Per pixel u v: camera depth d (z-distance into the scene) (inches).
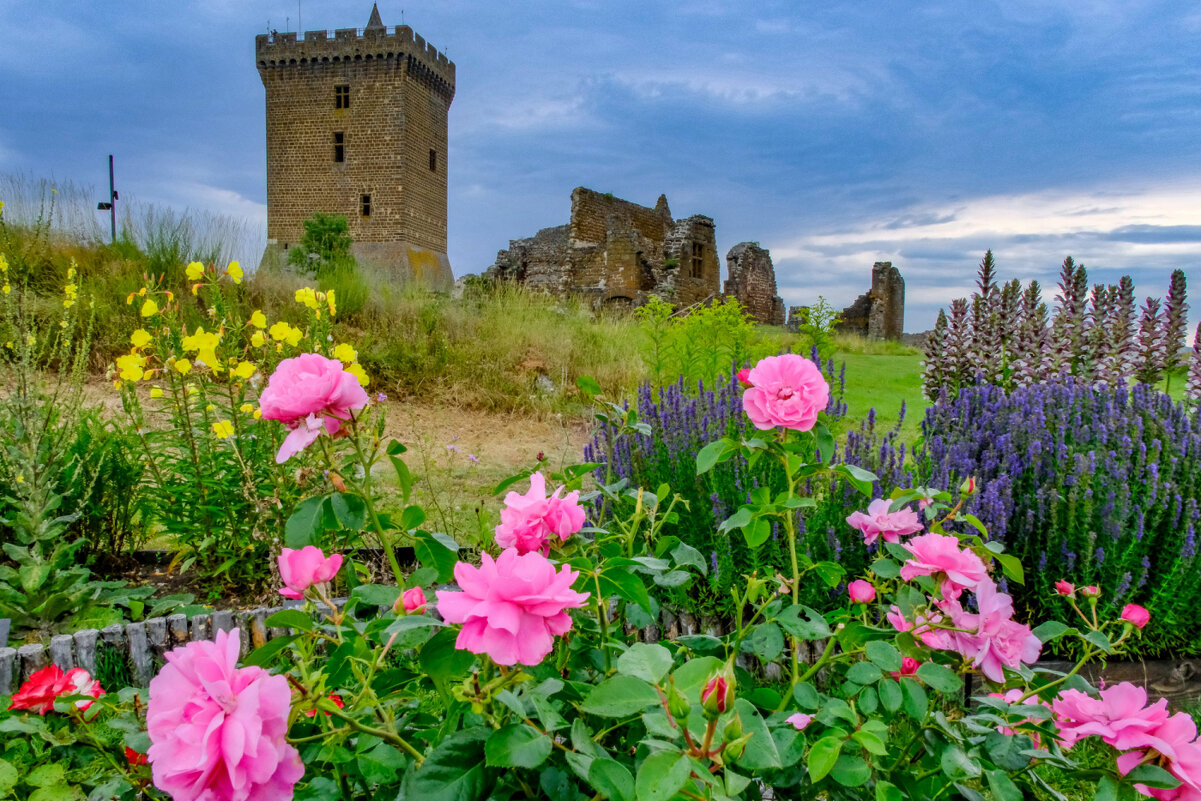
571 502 44.8
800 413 52.2
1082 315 175.8
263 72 1392.7
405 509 45.9
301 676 39.8
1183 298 165.8
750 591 55.2
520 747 32.4
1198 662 103.9
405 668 43.5
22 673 99.1
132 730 46.4
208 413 137.2
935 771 48.2
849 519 61.2
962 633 46.5
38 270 302.4
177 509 133.6
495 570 32.8
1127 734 39.6
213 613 110.7
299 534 41.1
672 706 29.5
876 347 817.5
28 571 113.2
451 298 448.5
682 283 1048.8
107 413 204.2
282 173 1402.6
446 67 1509.6
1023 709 46.1
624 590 42.8
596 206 1107.3
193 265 140.6
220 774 30.0
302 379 40.8
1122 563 98.8
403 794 34.6
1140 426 129.3
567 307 518.0
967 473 116.5
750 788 43.4
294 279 381.7
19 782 53.1
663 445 127.0
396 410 301.6
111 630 106.5
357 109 1357.0
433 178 1497.3
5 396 144.6
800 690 47.7
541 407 320.8
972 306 189.0
